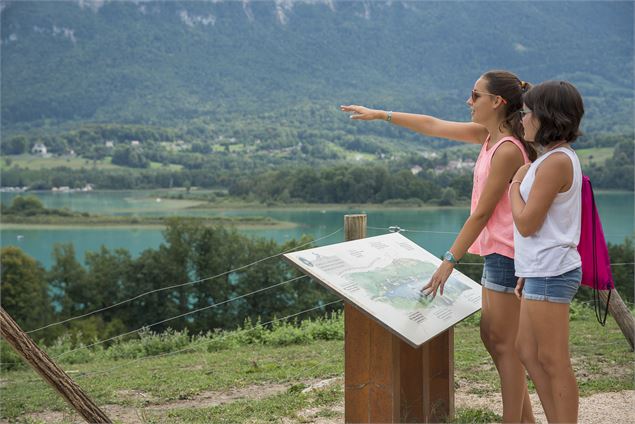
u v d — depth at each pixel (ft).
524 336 11.39
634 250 92.68
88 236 279.08
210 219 260.62
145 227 295.48
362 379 12.46
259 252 172.65
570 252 10.82
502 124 12.64
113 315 177.88
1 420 17.92
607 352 23.72
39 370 12.12
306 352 28.07
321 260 11.98
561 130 10.68
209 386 21.29
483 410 15.93
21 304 172.55
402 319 11.35
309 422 15.53
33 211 332.60
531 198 10.75
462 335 30.22
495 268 12.48
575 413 11.05
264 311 163.73
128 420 17.37
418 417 13.50
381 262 13.25
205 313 168.86
